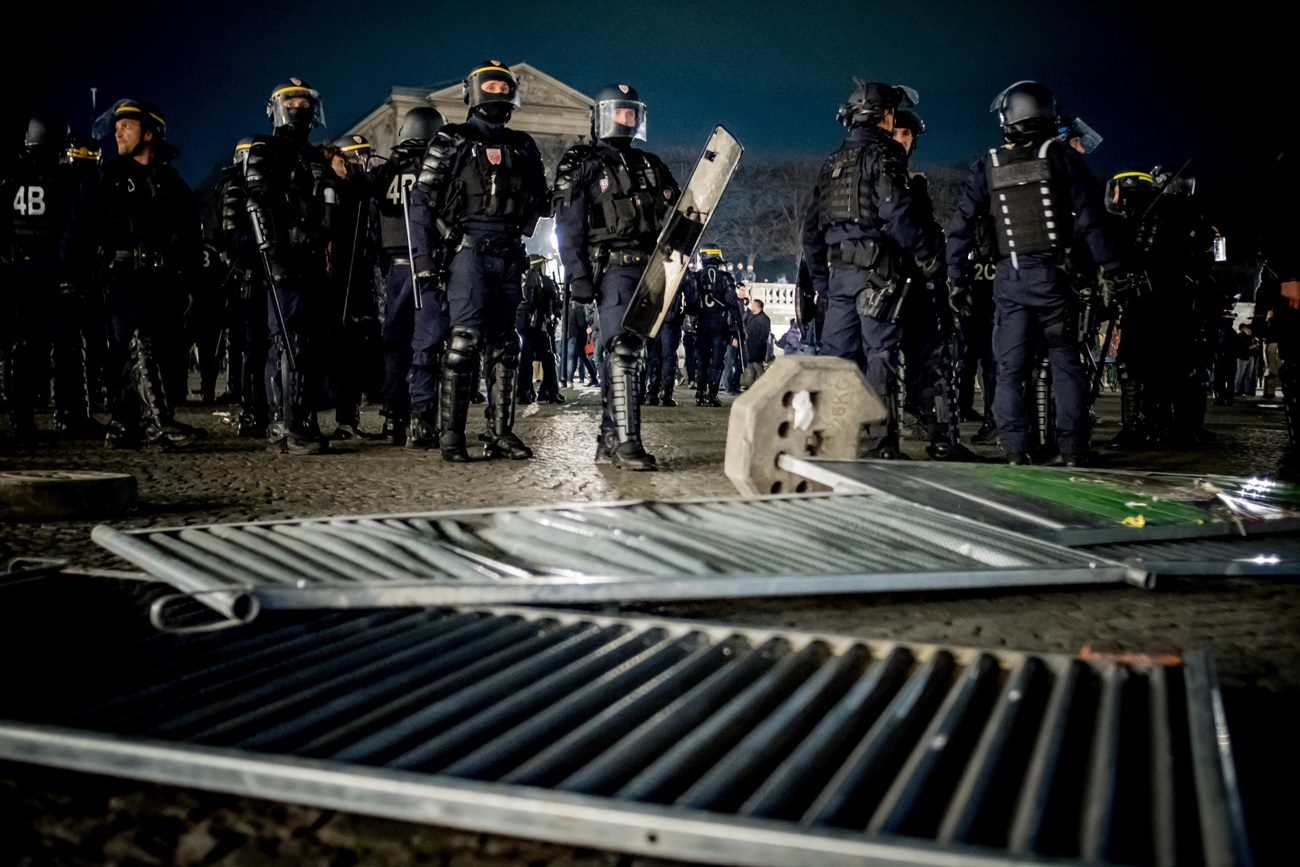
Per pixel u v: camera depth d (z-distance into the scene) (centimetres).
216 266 1010
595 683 178
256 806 148
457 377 613
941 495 354
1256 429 1044
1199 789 130
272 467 588
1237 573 301
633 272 577
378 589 225
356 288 742
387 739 153
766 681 177
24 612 228
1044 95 558
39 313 757
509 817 129
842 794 131
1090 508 349
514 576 243
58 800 149
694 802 130
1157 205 780
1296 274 638
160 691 178
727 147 564
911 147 685
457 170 601
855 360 608
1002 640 239
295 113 656
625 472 568
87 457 635
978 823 125
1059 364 579
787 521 316
